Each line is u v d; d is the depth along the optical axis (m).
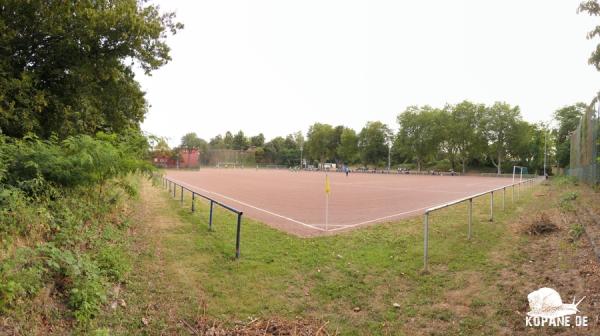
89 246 6.90
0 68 9.91
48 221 6.67
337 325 5.32
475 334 4.98
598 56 13.45
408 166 101.75
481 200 19.12
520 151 82.44
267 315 5.56
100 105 14.20
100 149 8.65
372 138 106.12
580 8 13.11
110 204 10.20
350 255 8.41
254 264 7.64
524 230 10.22
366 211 15.52
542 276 6.68
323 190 27.55
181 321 5.20
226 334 4.97
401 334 5.07
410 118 91.06
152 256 7.73
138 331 4.82
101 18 11.14
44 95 11.34
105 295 5.29
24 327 4.14
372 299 6.18
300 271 7.38
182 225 11.24
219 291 6.27
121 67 14.09
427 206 17.33
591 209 12.44
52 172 7.91
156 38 14.12
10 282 4.24
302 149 129.38
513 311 5.50
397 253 8.62
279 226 11.70
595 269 6.49
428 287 6.63
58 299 4.89
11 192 6.38
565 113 78.56
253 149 133.75
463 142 84.69
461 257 8.23
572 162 40.59
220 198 20.05
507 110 80.38
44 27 10.65
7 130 10.20
